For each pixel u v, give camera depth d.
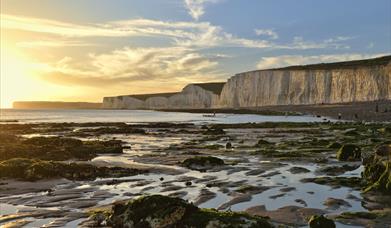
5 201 17.72
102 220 14.01
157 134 65.06
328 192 19.31
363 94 144.62
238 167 27.44
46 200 17.84
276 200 17.86
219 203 17.36
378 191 18.83
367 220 14.52
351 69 153.62
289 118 110.75
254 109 170.12
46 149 34.53
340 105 131.75
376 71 142.62
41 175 22.81
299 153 34.00
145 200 13.52
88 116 165.38
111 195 18.86
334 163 28.70
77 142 41.06
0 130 71.12
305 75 172.62
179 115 167.38
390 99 130.62
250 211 15.97
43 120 124.00
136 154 36.47
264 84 192.75
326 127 69.75
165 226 12.59
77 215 15.09
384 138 45.25
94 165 27.19
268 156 33.03
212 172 25.52
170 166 28.27
